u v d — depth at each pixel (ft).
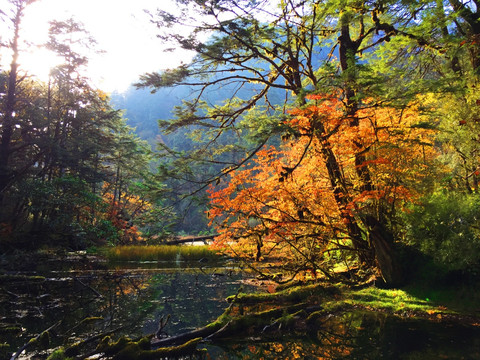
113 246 66.23
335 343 16.88
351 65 24.41
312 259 31.42
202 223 134.21
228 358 15.61
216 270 46.78
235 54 38.01
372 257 28.60
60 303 27.53
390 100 24.50
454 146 32.24
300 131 28.17
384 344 16.08
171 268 49.03
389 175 24.72
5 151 64.64
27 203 63.26
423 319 19.75
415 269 25.25
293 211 30.30
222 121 43.75
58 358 14.88
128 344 15.93
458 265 21.98
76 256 55.98
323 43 43.34
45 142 65.92
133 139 98.02
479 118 28.68
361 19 33.14
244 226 29.89
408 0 29.86
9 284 35.27
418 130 26.68
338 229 27.86
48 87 74.13
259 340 18.04
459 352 14.57
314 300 24.90
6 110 64.59
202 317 23.17
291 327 19.66
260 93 43.83
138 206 94.73
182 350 15.99
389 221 26.22
